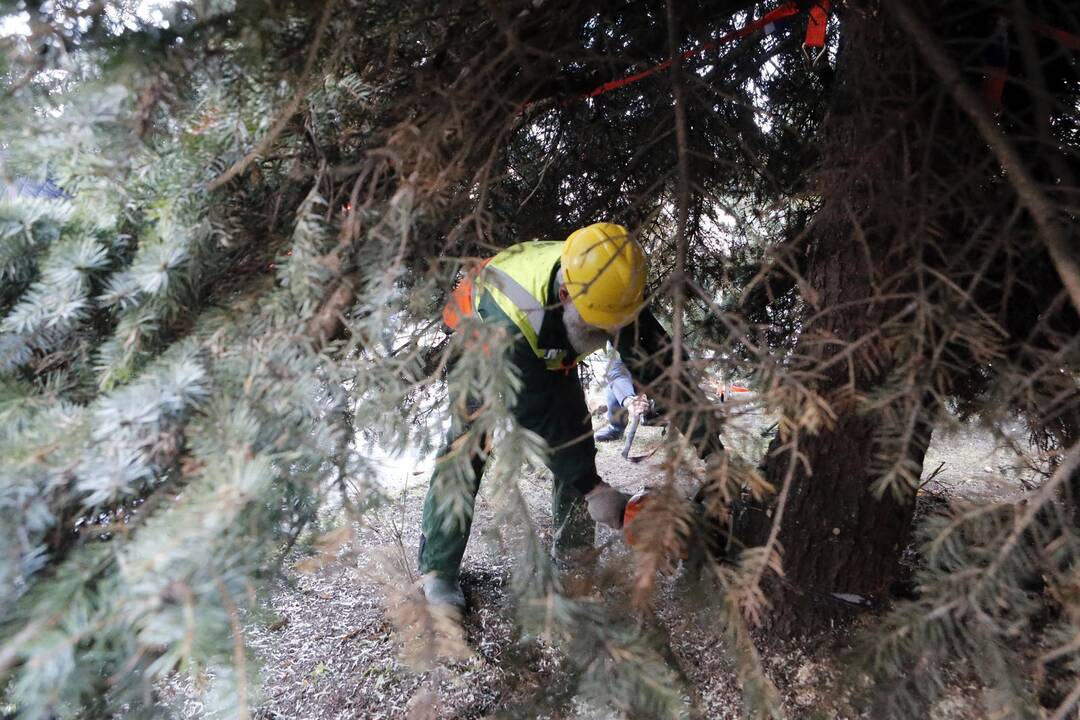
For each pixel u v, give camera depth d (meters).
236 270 1.09
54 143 0.91
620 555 0.97
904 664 0.93
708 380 0.98
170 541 0.66
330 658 2.03
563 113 1.85
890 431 0.93
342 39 0.96
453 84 1.08
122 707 0.90
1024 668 0.82
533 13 1.15
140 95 0.92
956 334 0.90
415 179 0.93
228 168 1.04
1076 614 0.77
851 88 1.38
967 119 1.21
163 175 1.02
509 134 1.45
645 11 1.49
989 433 0.96
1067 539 0.81
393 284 0.92
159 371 0.87
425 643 0.91
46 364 1.00
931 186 1.13
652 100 1.81
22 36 0.86
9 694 0.73
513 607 1.06
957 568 0.88
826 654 1.68
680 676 1.02
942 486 2.60
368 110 1.20
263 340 0.89
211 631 0.65
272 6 0.89
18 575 0.71
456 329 0.91
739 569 0.89
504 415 0.82
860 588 1.79
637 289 1.38
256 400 0.84
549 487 3.33
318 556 0.91
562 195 2.17
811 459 1.74
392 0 1.05
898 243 1.13
